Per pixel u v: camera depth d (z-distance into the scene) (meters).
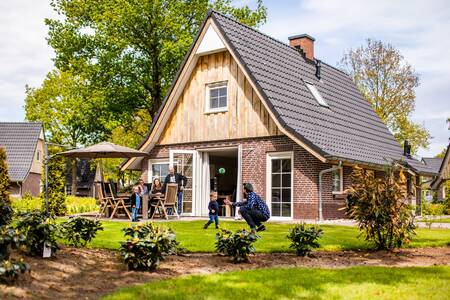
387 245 11.14
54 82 44.06
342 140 20.55
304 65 24.70
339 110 23.73
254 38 22.08
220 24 20.45
